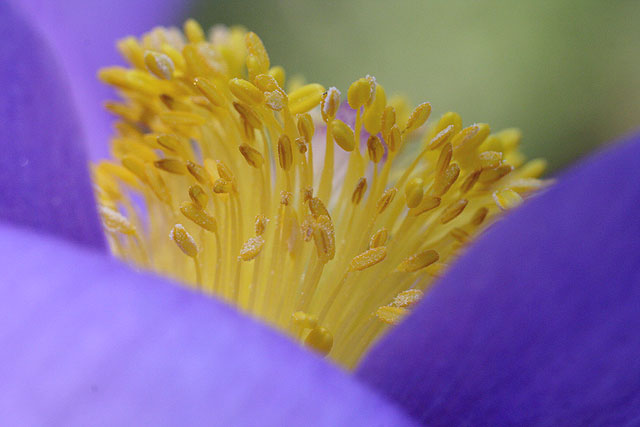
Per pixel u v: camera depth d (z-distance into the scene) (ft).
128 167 0.25
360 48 0.40
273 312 0.24
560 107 0.40
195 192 0.24
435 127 0.25
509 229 0.21
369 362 0.22
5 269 0.20
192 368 0.20
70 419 0.20
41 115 0.23
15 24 0.23
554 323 0.21
